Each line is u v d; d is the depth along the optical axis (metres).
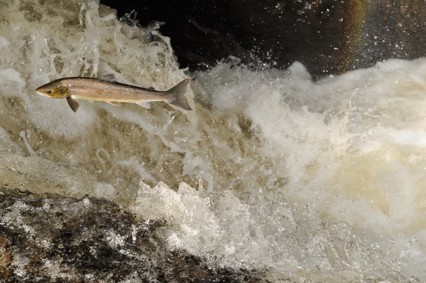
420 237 7.86
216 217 6.98
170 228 6.55
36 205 6.36
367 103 9.18
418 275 7.12
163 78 8.88
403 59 9.75
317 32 9.87
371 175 8.36
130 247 6.14
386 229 7.93
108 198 6.86
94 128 8.11
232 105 8.96
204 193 7.29
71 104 6.21
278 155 8.55
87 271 5.72
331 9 9.81
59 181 6.98
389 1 9.75
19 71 8.25
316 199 8.20
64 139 7.98
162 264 6.03
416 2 9.66
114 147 8.12
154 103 8.41
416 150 8.54
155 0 9.59
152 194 6.94
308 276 6.43
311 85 9.55
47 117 8.02
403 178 8.30
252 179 8.34
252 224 7.11
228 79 9.38
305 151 8.57
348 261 6.99
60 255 5.81
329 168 8.44
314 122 8.88
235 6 9.77
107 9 9.23
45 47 8.49
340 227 7.77
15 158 7.22
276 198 8.08
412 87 9.38
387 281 6.73
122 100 6.23
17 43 8.41
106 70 8.62
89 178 7.27
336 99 9.30
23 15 8.59
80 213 6.43
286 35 9.84
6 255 5.66
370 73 9.63
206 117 8.68
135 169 8.06
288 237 7.12
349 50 9.79
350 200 8.20
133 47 8.98
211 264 6.23
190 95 8.73
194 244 6.45
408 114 8.97
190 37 9.61
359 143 8.61
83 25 8.84
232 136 8.60
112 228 6.30
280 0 9.77
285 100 9.20
